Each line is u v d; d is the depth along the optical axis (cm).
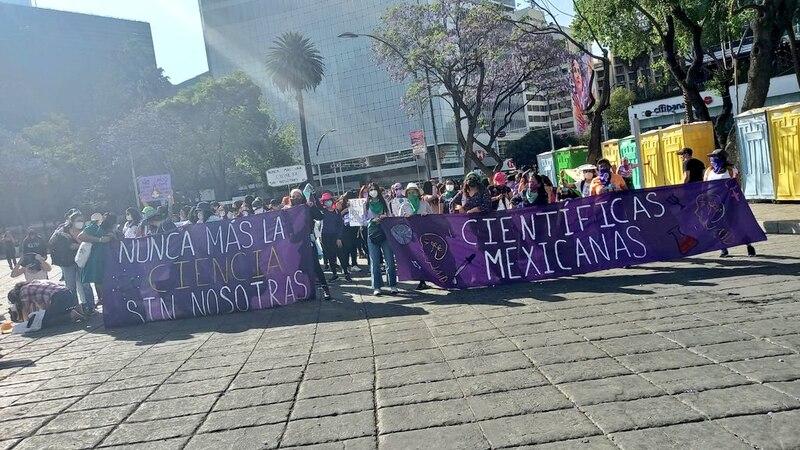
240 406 449
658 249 834
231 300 877
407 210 962
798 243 905
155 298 878
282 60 5247
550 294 747
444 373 475
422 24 2764
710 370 419
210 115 5150
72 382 565
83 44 11756
